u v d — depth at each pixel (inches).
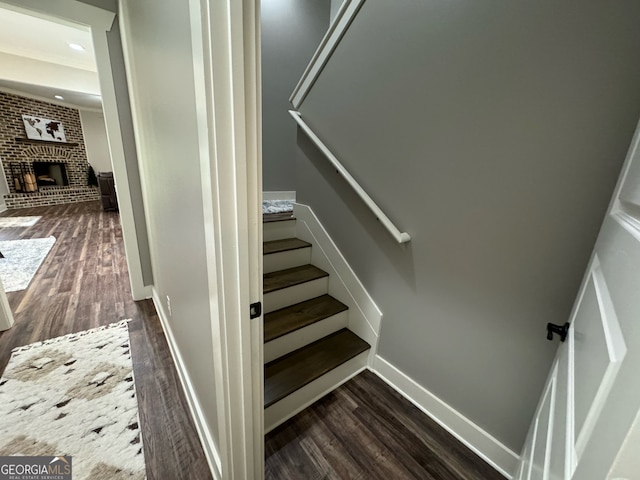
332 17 124.4
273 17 113.2
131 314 88.9
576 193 34.2
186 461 46.3
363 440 51.7
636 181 20.4
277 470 45.9
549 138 35.4
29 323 81.4
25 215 217.8
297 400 56.6
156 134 52.4
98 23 76.4
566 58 32.8
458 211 46.6
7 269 116.6
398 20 49.8
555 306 38.0
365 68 57.1
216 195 25.3
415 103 49.7
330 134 67.9
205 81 22.4
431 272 52.7
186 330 53.3
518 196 39.4
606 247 25.1
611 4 29.1
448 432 53.6
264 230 82.0
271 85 120.3
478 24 39.8
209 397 42.4
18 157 246.5
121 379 62.3
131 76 70.1
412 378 59.9
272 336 59.5
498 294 43.8
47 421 51.5
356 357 66.6
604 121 31.1
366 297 67.4
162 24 37.6
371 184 60.7
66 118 272.1
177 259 51.3
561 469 18.5
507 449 46.2
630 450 11.4
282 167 133.3
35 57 183.3
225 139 24.3
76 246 150.6
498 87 39.0
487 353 46.5
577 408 18.9
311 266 82.7
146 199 80.0
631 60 28.6
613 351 14.7
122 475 43.8
